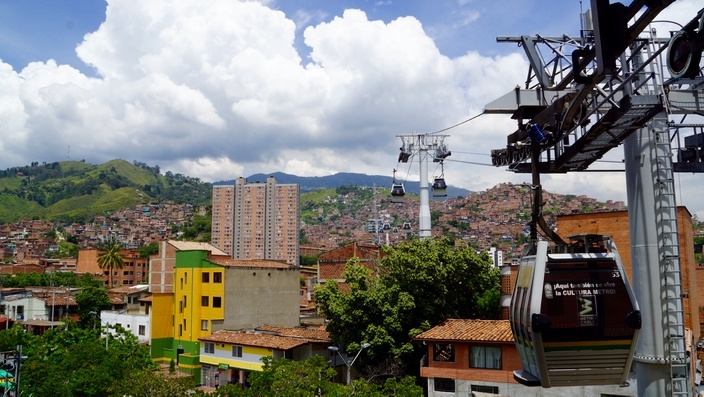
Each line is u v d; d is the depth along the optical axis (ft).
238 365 181.37
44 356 131.03
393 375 148.36
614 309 38.14
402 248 161.07
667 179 55.98
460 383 126.72
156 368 138.72
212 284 209.05
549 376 38.27
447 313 155.43
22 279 408.26
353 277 160.35
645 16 33.40
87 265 515.91
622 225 140.26
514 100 55.11
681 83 43.21
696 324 153.79
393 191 153.07
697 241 437.17
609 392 112.37
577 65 43.37
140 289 312.29
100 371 120.57
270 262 240.12
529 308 38.73
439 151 150.20
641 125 43.78
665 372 55.67
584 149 48.98
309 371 110.52
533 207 49.90
